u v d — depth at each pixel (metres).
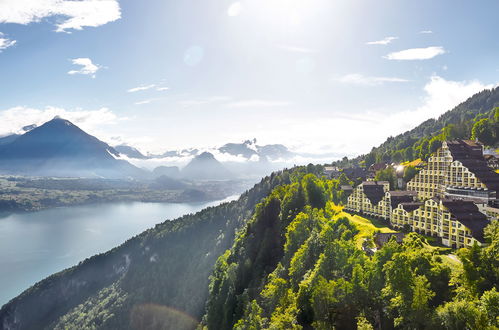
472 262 76.00
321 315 84.88
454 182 162.50
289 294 106.81
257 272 170.25
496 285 70.62
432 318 67.44
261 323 112.62
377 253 88.44
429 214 130.12
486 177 148.88
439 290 76.19
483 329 60.16
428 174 182.88
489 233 97.31
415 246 92.81
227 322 161.25
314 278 97.75
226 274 192.75
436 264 80.38
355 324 80.81
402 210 145.25
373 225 158.50
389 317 77.19
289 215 189.62
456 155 168.50
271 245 182.25
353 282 84.56
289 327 92.94
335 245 101.44
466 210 118.69
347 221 140.25
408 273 74.06
